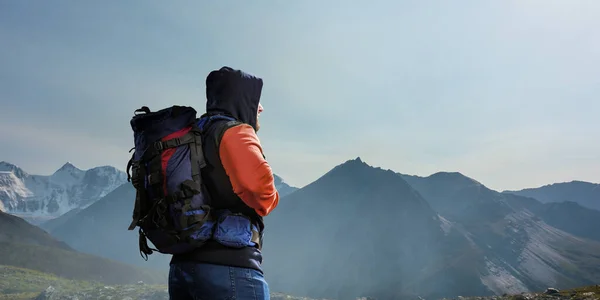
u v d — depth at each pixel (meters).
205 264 2.36
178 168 2.39
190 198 2.35
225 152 2.39
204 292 2.35
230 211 2.44
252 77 2.77
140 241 2.54
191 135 2.47
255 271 2.44
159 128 2.46
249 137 2.45
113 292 65.25
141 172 2.50
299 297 63.59
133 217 2.50
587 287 27.39
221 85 2.66
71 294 63.06
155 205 2.40
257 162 2.35
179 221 2.32
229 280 2.34
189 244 2.32
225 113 2.61
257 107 2.80
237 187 2.38
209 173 2.41
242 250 2.42
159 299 60.97
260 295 2.41
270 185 2.38
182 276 2.43
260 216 2.54
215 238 2.36
